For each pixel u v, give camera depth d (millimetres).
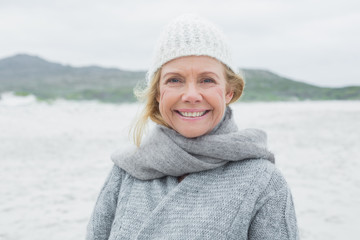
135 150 1528
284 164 8578
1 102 29828
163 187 1437
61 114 20953
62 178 7531
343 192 6316
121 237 1407
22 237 4664
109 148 11023
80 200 6129
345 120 20312
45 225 5059
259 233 1233
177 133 1405
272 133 14477
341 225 4840
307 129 15852
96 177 7637
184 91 1305
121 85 69125
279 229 1223
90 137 13180
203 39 1270
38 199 6172
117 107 27016
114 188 1598
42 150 10594
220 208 1249
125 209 1471
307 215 5203
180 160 1347
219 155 1323
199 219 1256
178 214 1302
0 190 6660
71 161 9148
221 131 1400
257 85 71750
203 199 1298
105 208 1587
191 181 1349
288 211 1248
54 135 13578
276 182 1282
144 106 1518
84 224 5113
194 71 1282
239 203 1239
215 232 1219
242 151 1314
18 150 10523
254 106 33469
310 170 7969
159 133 1439
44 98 37375
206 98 1297
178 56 1273
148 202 1422
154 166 1427
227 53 1330
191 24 1291
